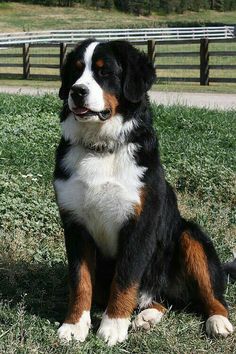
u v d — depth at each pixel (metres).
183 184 8.60
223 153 9.97
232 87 22.06
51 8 75.75
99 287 5.07
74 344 4.39
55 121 11.87
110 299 4.68
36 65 26.20
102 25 65.75
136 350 4.49
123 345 4.53
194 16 78.50
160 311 4.94
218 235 6.80
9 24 65.25
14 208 6.84
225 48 34.62
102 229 4.76
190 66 22.97
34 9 74.62
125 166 4.64
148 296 4.99
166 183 4.99
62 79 5.02
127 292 4.63
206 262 4.93
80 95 4.57
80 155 4.73
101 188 4.61
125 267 4.65
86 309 4.66
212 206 7.94
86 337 4.58
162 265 4.99
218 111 13.87
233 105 16.58
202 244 4.97
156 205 4.72
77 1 77.81
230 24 65.88
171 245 5.03
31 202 7.12
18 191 7.30
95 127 4.70
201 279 4.93
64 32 41.00
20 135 10.52
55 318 4.93
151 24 66.00
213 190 8.37
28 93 18.25
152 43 23.52
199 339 4.70
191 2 79.94
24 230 6.58
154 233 4.73
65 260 5.95
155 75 4.87
